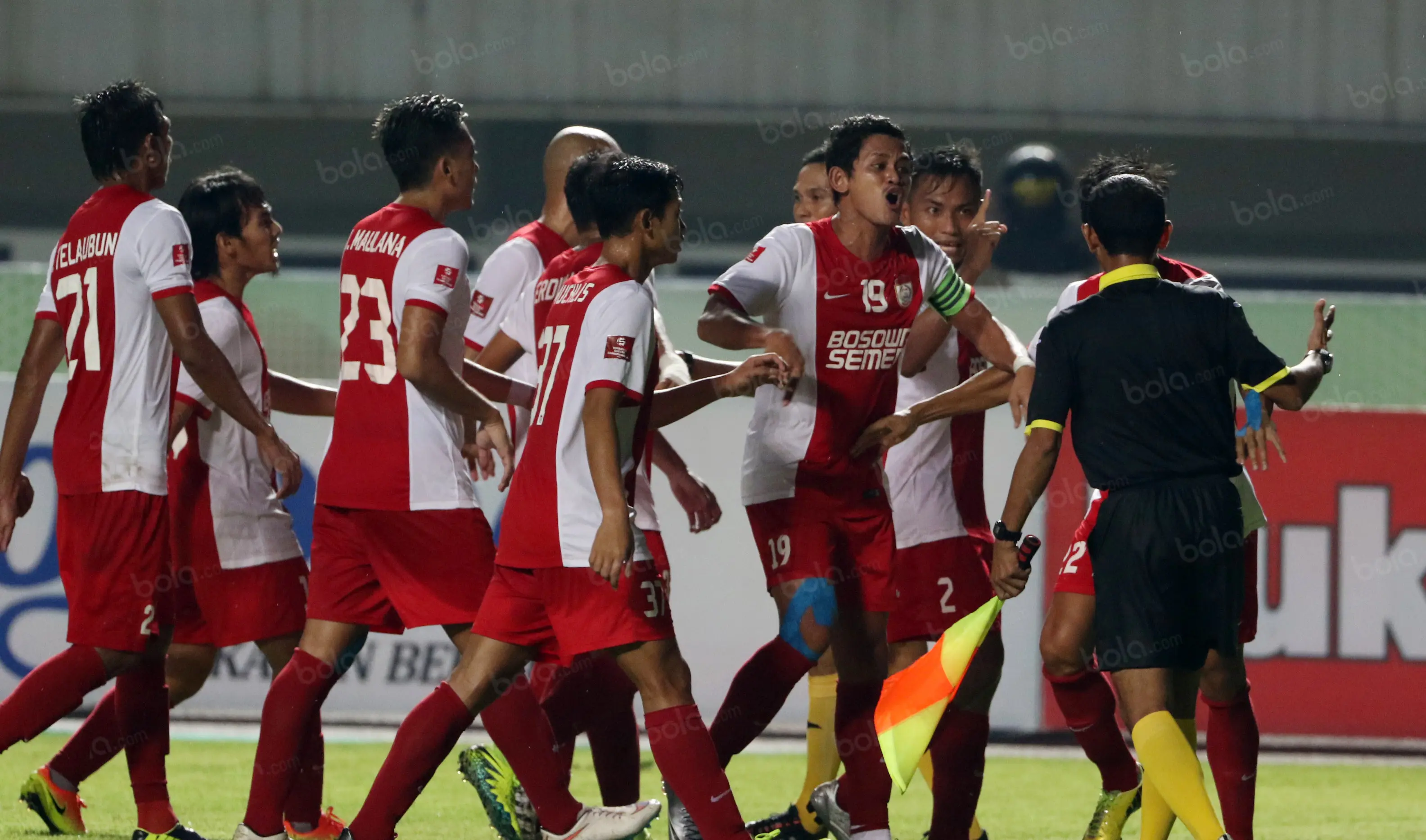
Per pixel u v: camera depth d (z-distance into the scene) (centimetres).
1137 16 4891
